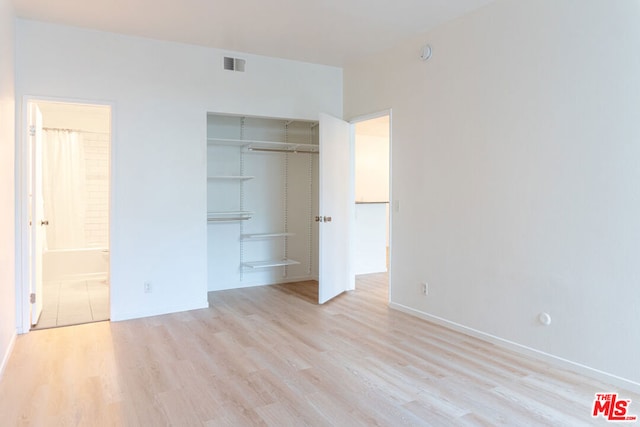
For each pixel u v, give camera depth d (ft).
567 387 8.37
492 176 10.81
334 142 15.34
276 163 18.04
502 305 10.64
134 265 13.14
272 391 8.21
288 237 18.49
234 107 14.64
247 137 17.28
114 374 8.99
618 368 8.39
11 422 7.07
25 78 11.72
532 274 9.93
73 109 19.67
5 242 9.77
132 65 13.02
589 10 8.75
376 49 14.37
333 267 15.57
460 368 9.31
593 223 8.75
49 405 7.66
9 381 8.64
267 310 14.05
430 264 12.76
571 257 9.15
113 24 12.13
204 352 10.26
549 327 9.60
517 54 10.15
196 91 13.99
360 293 16.55
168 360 9.76
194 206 14.03
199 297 14.21
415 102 13.19
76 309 14.29
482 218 11.10
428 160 12.74
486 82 10.92
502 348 10.54
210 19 11.82
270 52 14.70
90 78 12.48
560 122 9.30
